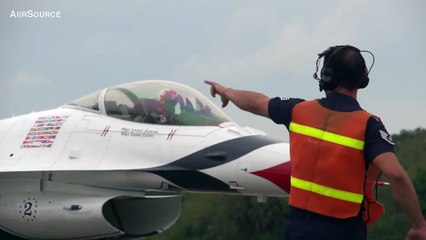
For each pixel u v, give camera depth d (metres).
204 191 27.02
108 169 27.08
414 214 12.38
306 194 13.45
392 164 12.67
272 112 14.32
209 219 55.44
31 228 28.92
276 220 53.41
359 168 13.17
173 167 26.47
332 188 13.21
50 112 30.59
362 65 13.81
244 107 14.82
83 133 28.50
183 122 27.36
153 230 29.58
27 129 30.22
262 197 25.98
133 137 27.58
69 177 28.56
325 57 14.18
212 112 27.98
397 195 12.52
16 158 29.09
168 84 28.70
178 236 55.53
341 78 13.80
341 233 13.20
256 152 25.39
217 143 26.14
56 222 28.30
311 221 13.38
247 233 54.00
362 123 13.23
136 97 28.44
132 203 29.30
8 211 29.06
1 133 30.84
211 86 15.49
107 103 28.88
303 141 13.66
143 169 26.83
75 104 30.27
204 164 25.98
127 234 29.25
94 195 28.05
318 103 13.89
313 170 13.42
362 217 13.38
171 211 29.77
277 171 24.73
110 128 28.16
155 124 27.62
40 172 28.84
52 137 29.06
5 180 29.42
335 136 13.32
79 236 28.39
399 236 48.91
